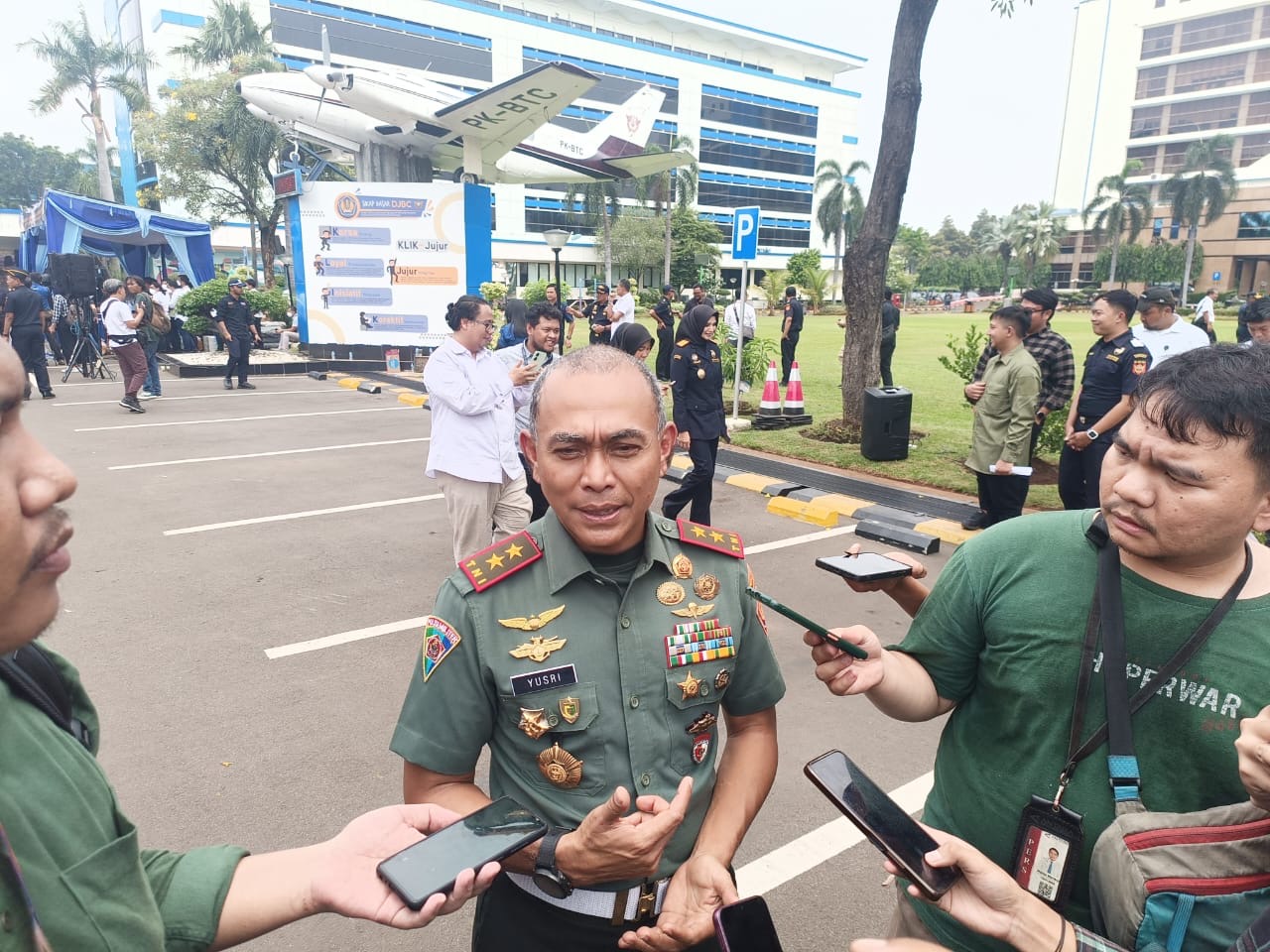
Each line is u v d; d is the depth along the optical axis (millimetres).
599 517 1262
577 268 60188
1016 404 5238
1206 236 71125
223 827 2633
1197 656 1082
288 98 18031
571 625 1326
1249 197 68000
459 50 52438
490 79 53906
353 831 1076
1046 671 1183
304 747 3119
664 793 1336
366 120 18266
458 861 999
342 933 2266
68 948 742
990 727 1290
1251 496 995
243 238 54219
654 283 60938
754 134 68312
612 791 1309
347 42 48656
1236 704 1053
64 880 753
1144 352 5074
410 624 4301
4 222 46281
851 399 9211
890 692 1309
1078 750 1153
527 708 1297
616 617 1349
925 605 1396
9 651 744
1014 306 5305
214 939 958
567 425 1233
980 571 1289
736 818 1395
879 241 8812
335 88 16250
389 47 50094
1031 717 1207
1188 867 972
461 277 14867
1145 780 1108
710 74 63938
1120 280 66000
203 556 5348
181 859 1005
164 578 4934
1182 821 1003
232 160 30406
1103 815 1135
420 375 14578
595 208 51812
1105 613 1146
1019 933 964
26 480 715
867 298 8977
